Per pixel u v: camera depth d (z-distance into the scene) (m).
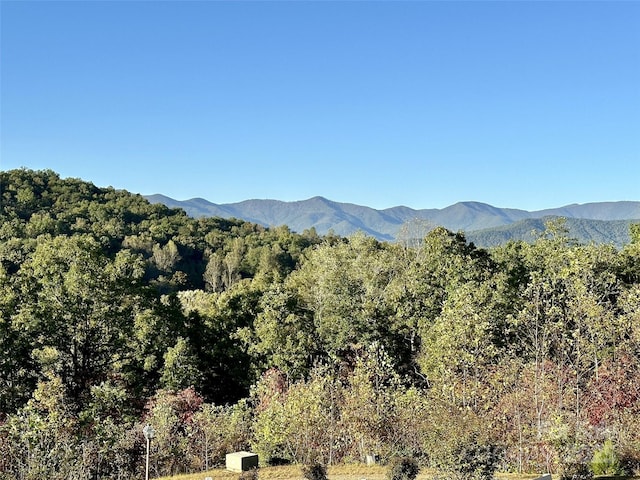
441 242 53.72
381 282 70.94
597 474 23.61
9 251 77.88
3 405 37.28
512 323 35.88
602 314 33.94
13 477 23.23
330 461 29.62
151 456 28.64
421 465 26.67
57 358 39.84
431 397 29.92
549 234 59.38
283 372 46.66
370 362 33.78
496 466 21.05
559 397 29.08
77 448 26.34
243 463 26.91
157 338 47.19
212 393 50.75
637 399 30.30
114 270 43.91
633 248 52.91
